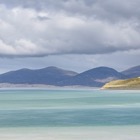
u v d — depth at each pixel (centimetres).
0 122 6131
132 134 4678
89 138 4378
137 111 8381
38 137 4447
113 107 9656
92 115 7369
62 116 7175
